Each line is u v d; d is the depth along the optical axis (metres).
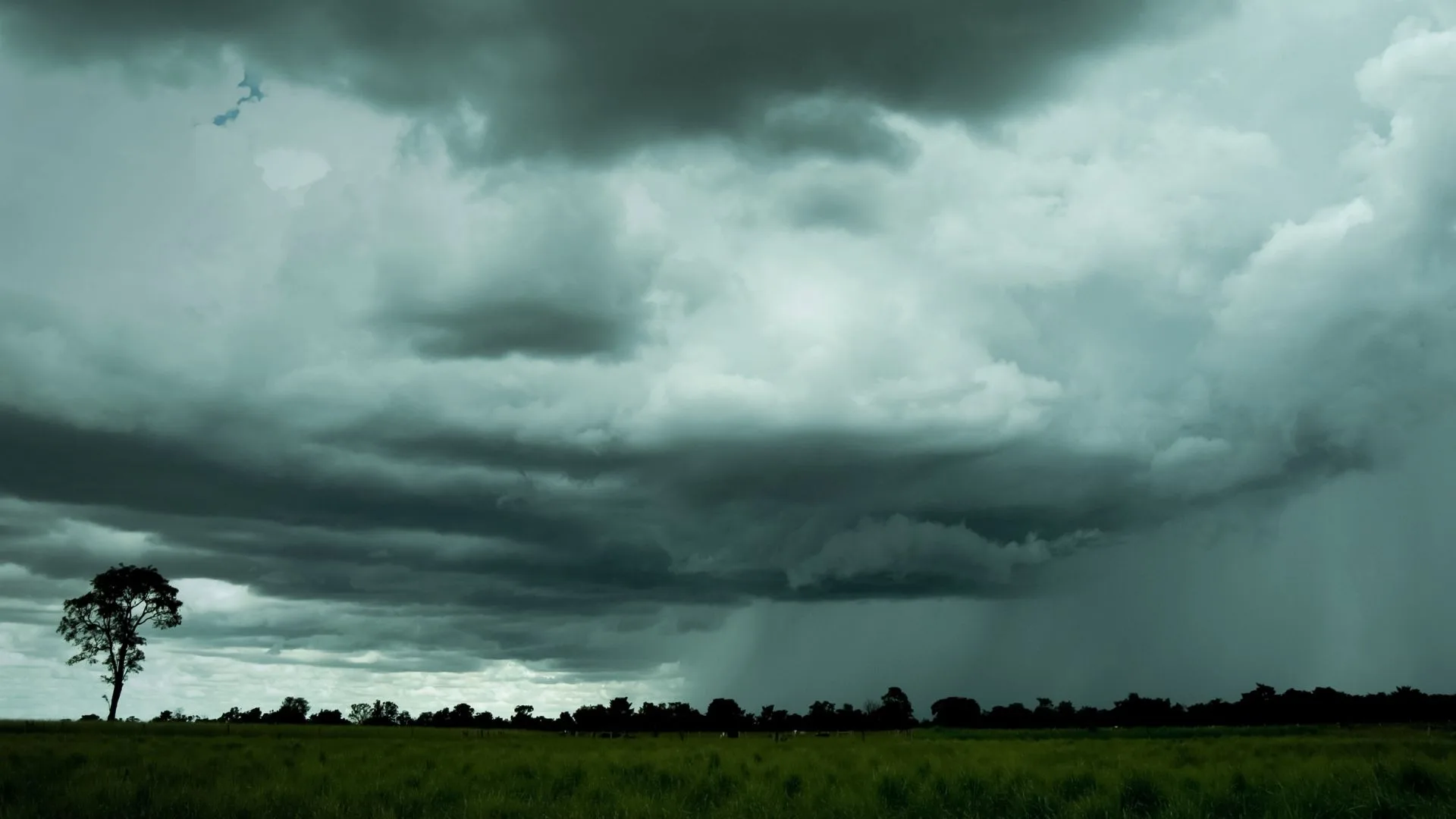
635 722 112.25
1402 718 110.69
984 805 19.59
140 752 36.84
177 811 20.02
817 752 39.78
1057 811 18.91
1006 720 129.50
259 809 19.83
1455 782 18.88
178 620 114.56
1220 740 49.34
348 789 23.08
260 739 56.41
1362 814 17.20
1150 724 122.06
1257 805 18.52
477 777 26.48
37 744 41.06
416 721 150.38
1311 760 27.08
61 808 20.30
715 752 35.56
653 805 20.80
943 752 38.25
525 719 150.50
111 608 109.62
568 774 26.64
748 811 20.25
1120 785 20.16
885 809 19.45
